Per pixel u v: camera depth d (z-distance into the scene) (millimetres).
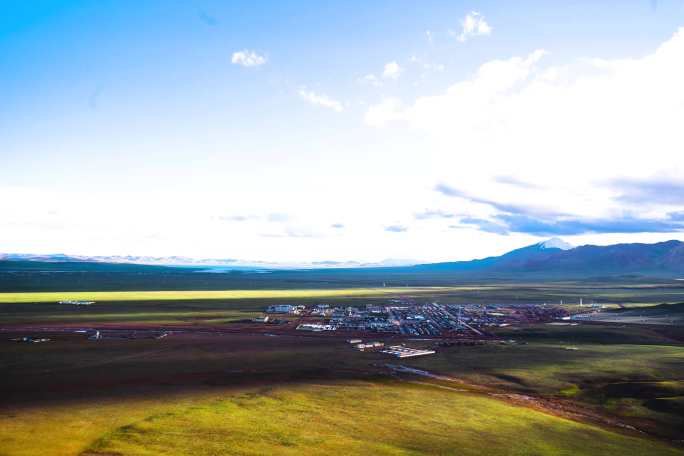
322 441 48875
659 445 53219
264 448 46125
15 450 43375
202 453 44062
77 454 42875
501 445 50031
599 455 48594
